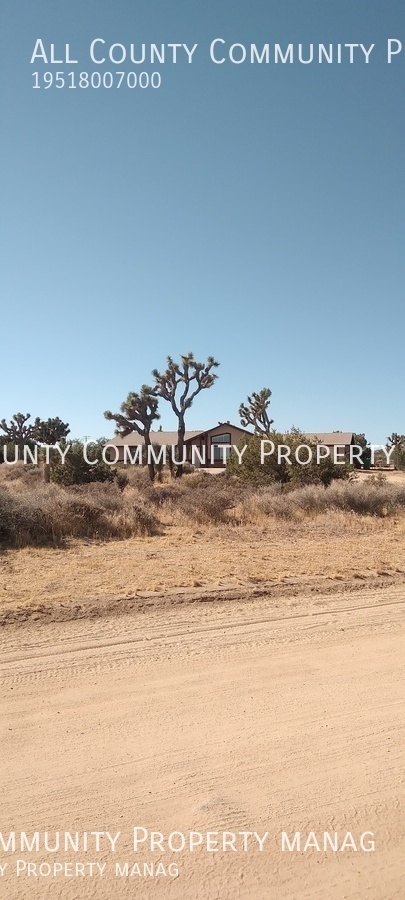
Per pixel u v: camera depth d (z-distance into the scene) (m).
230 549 10.88
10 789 3.33
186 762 3.61
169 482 30.53
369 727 4.09
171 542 11.58
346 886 2.64
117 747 3.79
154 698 4.51
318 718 4.21
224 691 4.65
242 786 3.36
